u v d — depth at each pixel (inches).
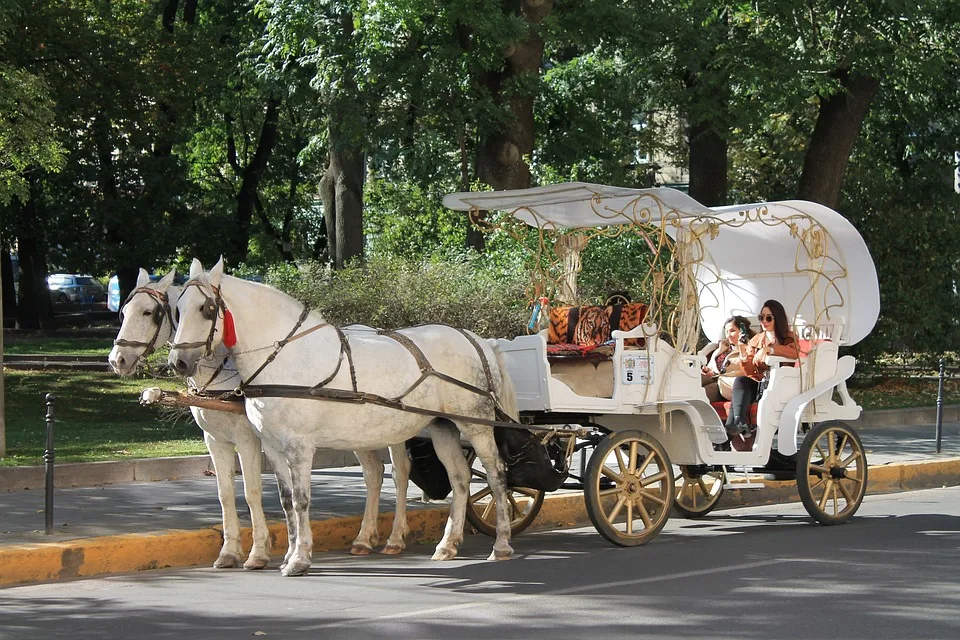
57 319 2155.5
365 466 489.4
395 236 1233.4
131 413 930.7
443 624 356.2
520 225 606.2
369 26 920.3
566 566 449.4
